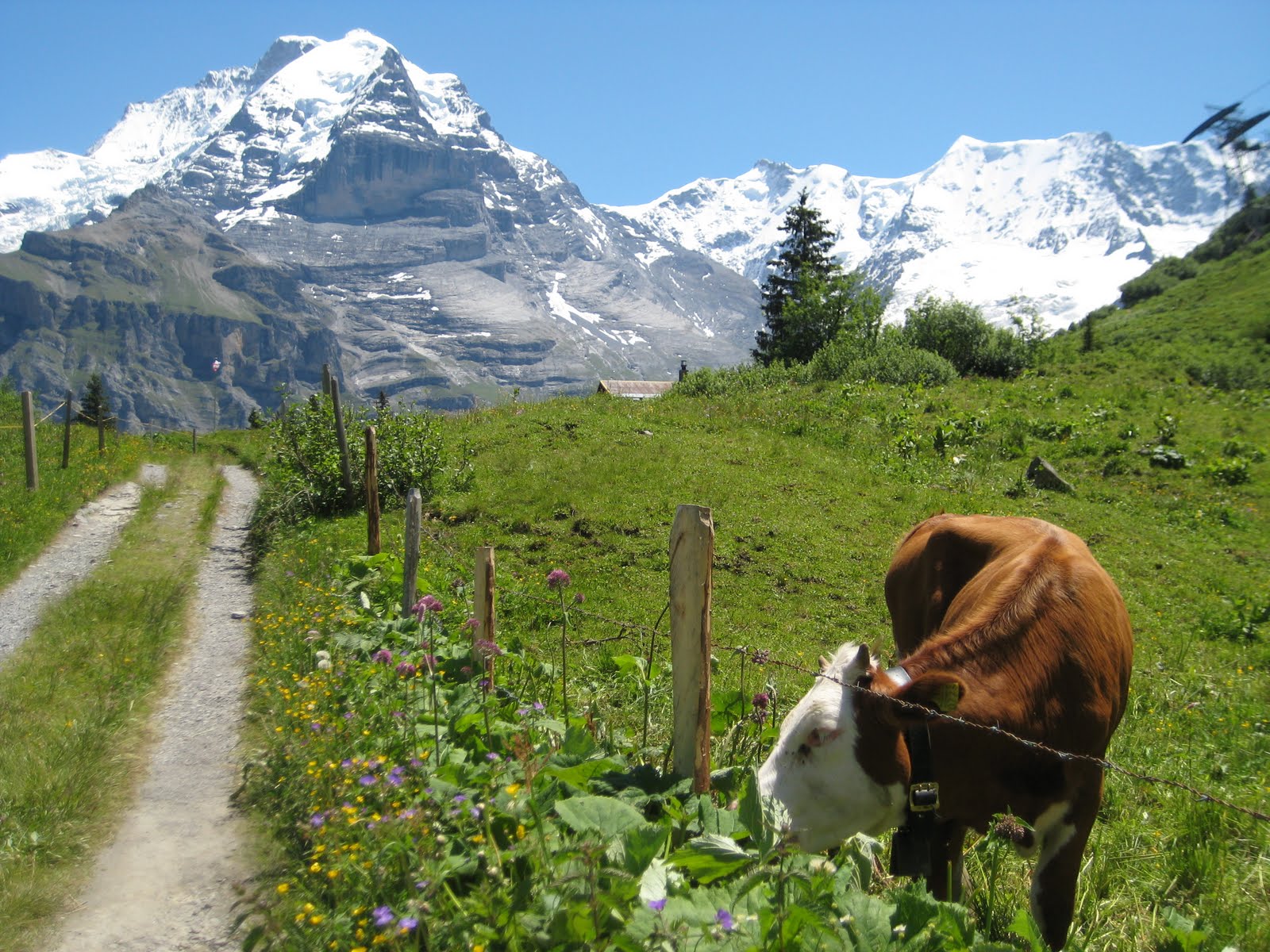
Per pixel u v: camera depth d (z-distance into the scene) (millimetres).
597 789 5016
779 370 35062
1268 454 22594
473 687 6594
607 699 7996
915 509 16719
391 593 10562
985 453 21641
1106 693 4711
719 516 15477
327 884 4625
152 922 5035
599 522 15000
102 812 6305
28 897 5176
